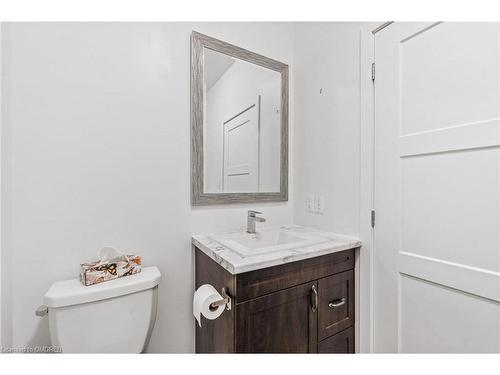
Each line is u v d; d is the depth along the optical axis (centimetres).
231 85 147
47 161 101
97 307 94
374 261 122
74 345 90
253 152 156
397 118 112
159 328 126
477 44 88
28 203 98
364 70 126
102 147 112
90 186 110
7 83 93
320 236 138
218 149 143
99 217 112
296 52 172
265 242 148
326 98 148
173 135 130
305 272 110
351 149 133
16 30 96
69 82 105
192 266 135
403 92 110
